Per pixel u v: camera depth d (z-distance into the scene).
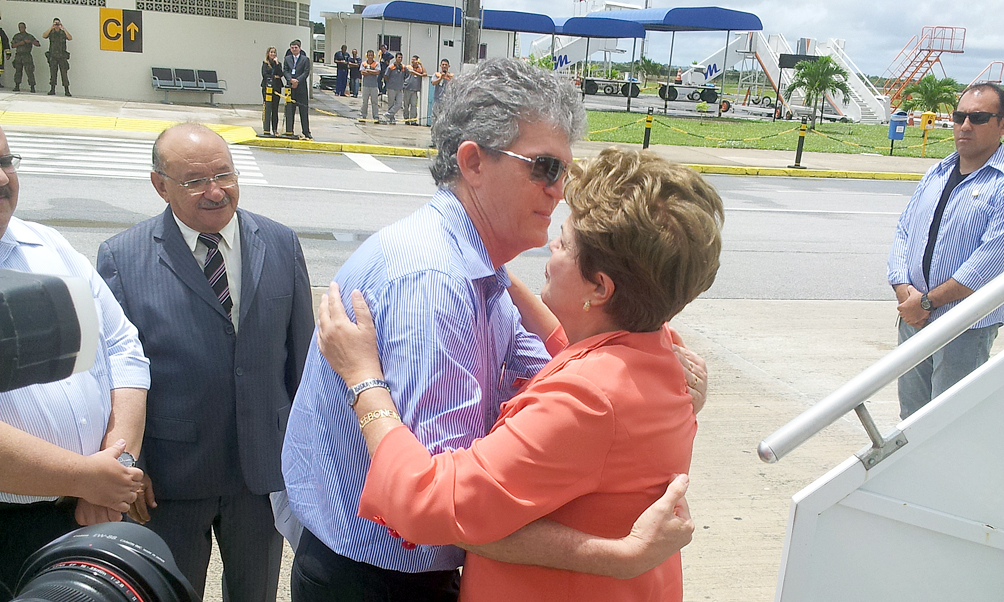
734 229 10.70
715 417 4.84
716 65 38.69
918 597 1.79
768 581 3.24
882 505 1.74
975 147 3.33
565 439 1.30
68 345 0.94
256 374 2.35
